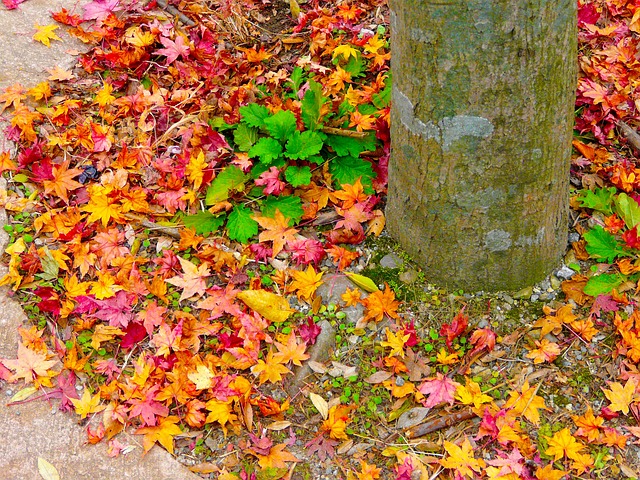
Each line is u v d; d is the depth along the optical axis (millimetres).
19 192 3334
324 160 3383
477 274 2885
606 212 3115
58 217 3176
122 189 3262
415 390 2670
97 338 2816
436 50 2396
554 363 2736
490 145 2529
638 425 2547
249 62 3949
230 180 3258
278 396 2705
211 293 2926
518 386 2676
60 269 3072
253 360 2703
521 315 2871
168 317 2939
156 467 2469
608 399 2609
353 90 3623
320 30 4012
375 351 2816
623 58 3783
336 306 2928
